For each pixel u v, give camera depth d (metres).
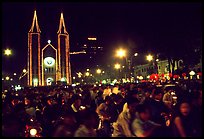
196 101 7.75
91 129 6.32
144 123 6.64
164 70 77.88
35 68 90.38
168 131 6.51
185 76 45.47
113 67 99.94
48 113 9.80
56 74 91.44
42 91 23.72
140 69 96.56
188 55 43.12
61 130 6.31
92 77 124.31
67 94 20.11
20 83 106.00
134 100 7.94
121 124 8.02
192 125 6.61
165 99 13.39
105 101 11.79
